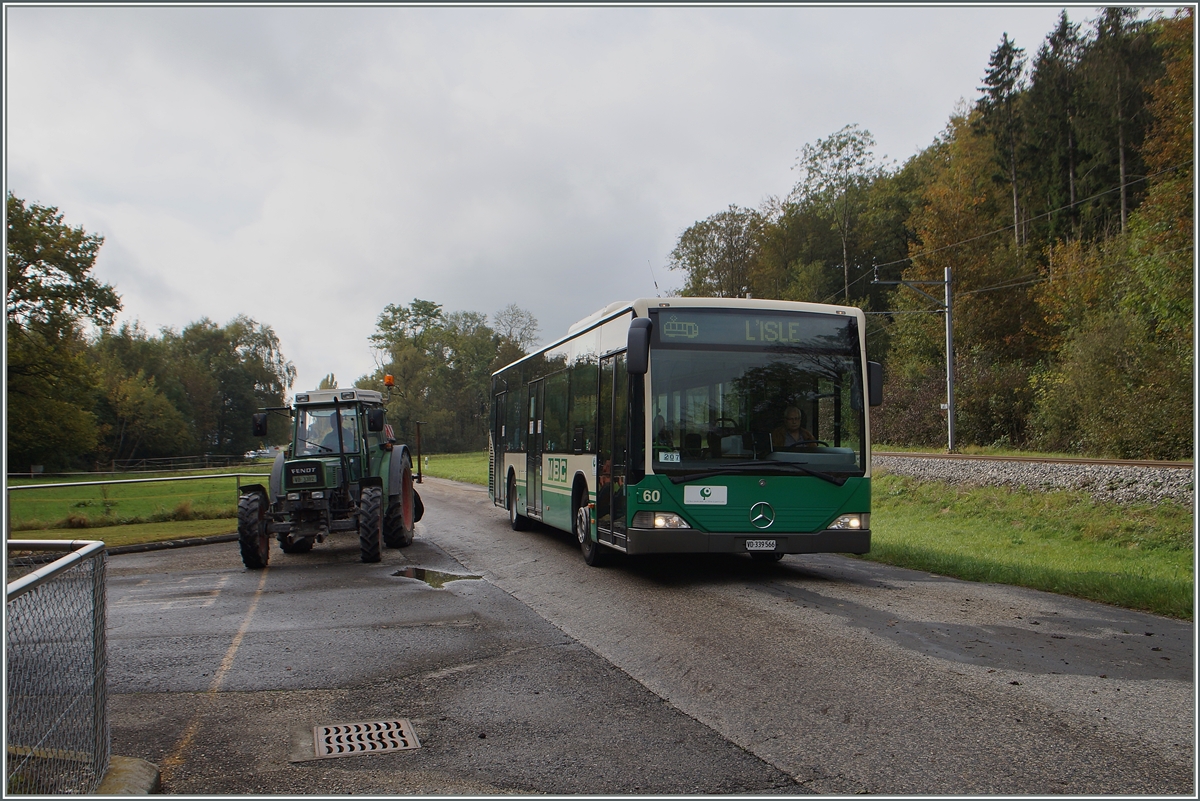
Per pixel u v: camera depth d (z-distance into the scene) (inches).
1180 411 1043.3
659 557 489.7
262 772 166.6
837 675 224.7
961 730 181.2
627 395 386.0
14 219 1605.6
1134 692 207.2
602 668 238.7
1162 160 1277.1
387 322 4099.4
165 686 231.1
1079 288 1541.6
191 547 619.2
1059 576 374.9
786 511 375.6
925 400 1668.3
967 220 1855.3
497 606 340.5
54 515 760.3
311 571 467.8
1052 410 1331.2
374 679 234.7
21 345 1617.9
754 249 2674.7
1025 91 2158.0
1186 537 618.5
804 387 388.2
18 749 121.6
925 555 459.8
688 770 162.6
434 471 2146.9
